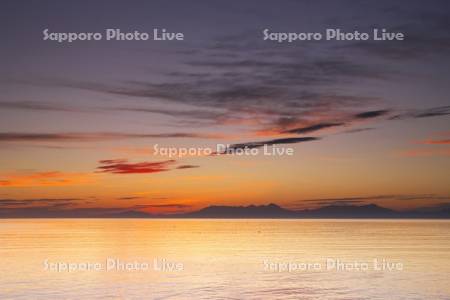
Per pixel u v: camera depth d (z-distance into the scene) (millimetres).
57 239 95062
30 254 61375
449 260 53719
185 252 65438
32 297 32688
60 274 43281
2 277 41062
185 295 33906
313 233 124438
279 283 38656
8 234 116312
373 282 39188
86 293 34312
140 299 32500
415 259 54906
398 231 135125
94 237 103938
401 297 33312
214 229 160000
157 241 89875
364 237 102438
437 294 34219
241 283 38688
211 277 41969
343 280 40094
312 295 33906
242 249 70250
